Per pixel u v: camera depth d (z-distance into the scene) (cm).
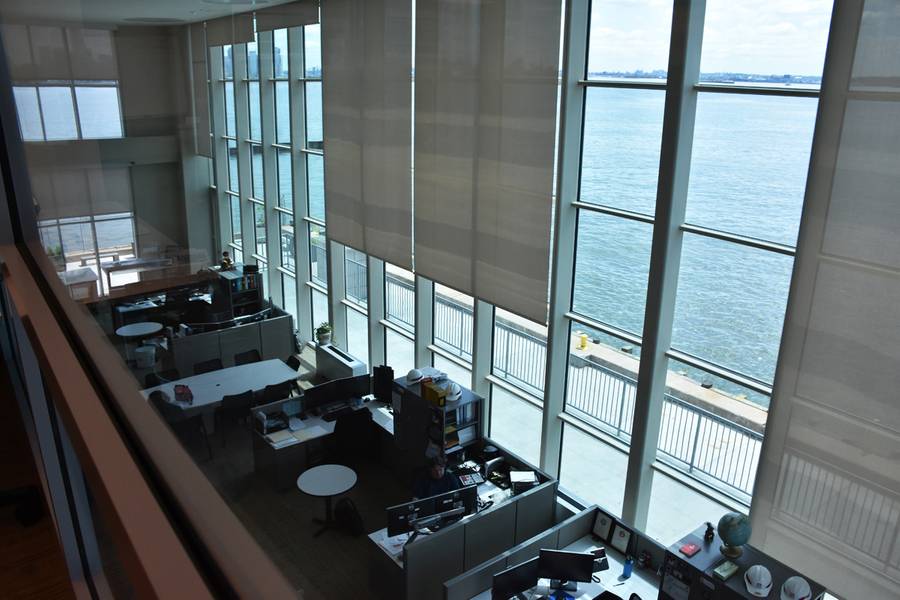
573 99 614
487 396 809
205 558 58
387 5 735
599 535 624
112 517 64
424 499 577
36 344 125
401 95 750
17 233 222
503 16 617
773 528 488
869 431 424
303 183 589
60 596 358
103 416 87
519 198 646
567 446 720
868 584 435
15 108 203
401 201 792
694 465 600
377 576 544
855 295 422
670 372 601
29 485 432
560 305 673
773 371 533
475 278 718
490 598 544
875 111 399
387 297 943
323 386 685
